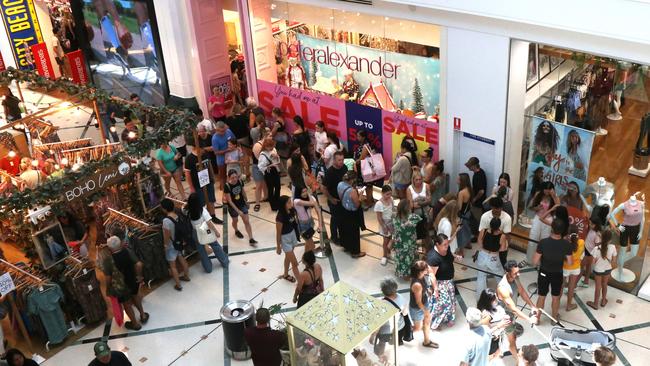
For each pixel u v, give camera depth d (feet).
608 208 28.53
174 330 29.25
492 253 27.66
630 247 28.78
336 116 39.83
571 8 25.36
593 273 27.73
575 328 27.12
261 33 41.91
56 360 28.09
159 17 43.09
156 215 33.01
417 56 34.81
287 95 41.96
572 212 29.32
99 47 49.37
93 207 33.58
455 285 30.40
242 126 40.68
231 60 47.24
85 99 39.52
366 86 38.22
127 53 47.16
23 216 29.45
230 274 32.58
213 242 32.09
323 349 20.10
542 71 31.94
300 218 31.42
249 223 34.53
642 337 26.55
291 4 39.58
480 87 31.19
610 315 27.84
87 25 49.08
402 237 29.48
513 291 27.07
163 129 33.58
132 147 32.24
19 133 42.60
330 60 39.34
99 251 27.68
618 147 37.60
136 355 27.96
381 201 30.86
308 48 40.14
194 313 30.17
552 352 25.08
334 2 35.73
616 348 26.08
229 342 26.78
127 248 28.48
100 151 38.29
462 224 31.53
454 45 31.27
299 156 32.32
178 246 31.01
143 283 31.63
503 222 27.40
